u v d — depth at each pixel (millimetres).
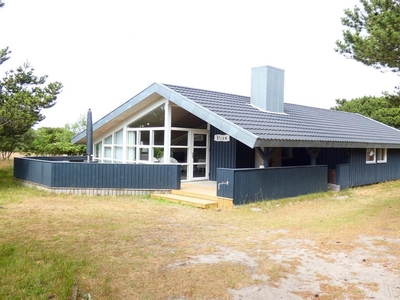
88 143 14227
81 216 9047
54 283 4535
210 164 15727
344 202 12180
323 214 9891
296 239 7062
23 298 4086
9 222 8164
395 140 18641
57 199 11586
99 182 12727
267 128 12031
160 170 12859
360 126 19641
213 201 11094
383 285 4770
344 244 6676
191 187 13312
